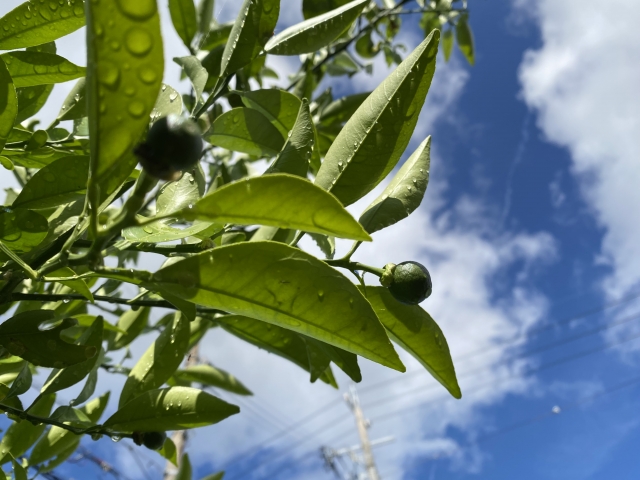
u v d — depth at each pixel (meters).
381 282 0.18
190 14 0.27
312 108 0.46
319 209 0.12
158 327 0.36
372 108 0.19
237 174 0.45
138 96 0.10
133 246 0.17
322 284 0.14
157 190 0.20
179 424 0.20
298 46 0.26
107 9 0.10
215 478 0.34
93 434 0.20
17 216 0.18
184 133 0.11
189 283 0.14
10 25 0.21
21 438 0.25
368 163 0.18
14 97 0.18
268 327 0.26
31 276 0.14
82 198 0.21
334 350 0.22
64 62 0.22
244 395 0.35
